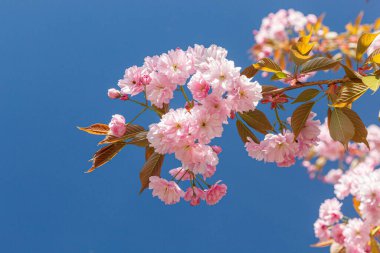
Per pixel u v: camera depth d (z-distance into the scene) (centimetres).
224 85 130
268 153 139
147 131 138
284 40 248
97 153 138
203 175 141
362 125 135
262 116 138
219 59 134
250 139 140
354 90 133
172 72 134
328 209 173
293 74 136
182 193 139
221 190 140
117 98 138
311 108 136
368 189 147
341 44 213
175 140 130
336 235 168
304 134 139
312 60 135
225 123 132
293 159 140
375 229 162
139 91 136
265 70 137
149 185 139
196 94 131
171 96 135
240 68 132
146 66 138
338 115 135
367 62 137
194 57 135
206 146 133
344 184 164
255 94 131
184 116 131
